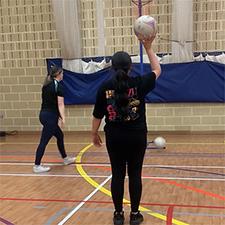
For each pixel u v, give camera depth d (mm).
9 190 3510
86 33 7172
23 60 7523
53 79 4164
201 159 4652
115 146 2342
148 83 2305
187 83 6711
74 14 6980
